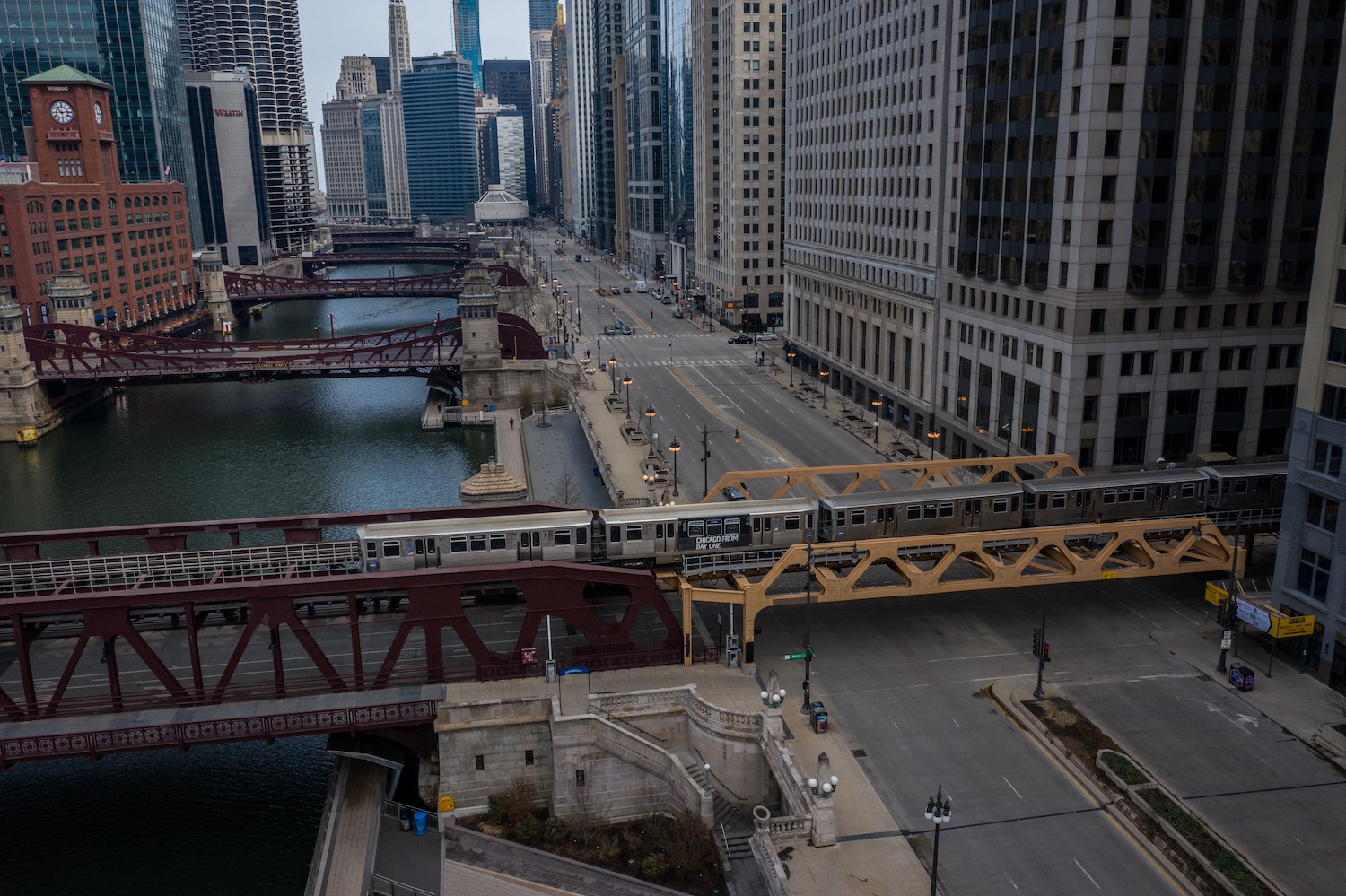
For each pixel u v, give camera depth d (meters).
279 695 54.38
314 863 49.31
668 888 46.44
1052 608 68.81
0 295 138.38
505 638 63.47
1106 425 85.00
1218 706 55.34
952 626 66.00
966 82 99.94
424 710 53.31
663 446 114.56
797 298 166.88
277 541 97.81
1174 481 71.12
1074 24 80.69
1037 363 89.25
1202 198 81.88
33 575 60.47
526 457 119.50
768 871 42.91
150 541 65.31
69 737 50.34
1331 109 82.31
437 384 171.25
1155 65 78.69
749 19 194.50
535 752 53.97
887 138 123.25
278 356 162.25
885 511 64.94
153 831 54.28
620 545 61.00
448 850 50.72
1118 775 48.22
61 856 52.00
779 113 199.00
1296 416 59.00
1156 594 71.38
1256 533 72.94
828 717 54.25
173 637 64.44
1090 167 79.81
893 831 45.34
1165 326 84.06
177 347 175.50
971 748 51.72
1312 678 58.38
